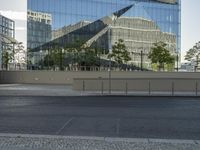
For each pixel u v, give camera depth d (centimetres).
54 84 4462
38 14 6147
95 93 2816
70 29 6425
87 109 1669
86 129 1076
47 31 6209
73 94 2722
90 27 6644
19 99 2284
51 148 756
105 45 6762
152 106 1850
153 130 1066
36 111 1566
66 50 6050
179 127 1130
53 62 6012
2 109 1647
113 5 6944
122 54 6238
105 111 1588
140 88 3136
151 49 6669
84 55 6153
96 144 804
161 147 776
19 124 1164
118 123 1209
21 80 4675
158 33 7431
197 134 1002
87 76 4519
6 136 891
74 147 769
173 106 1859
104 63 6419
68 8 6419
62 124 1172
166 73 4328
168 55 6356
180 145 802
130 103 2028
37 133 993
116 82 3164
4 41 6000
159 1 7444
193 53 6500
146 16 7338
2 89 3275
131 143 820
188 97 2556
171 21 7550
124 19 7081
